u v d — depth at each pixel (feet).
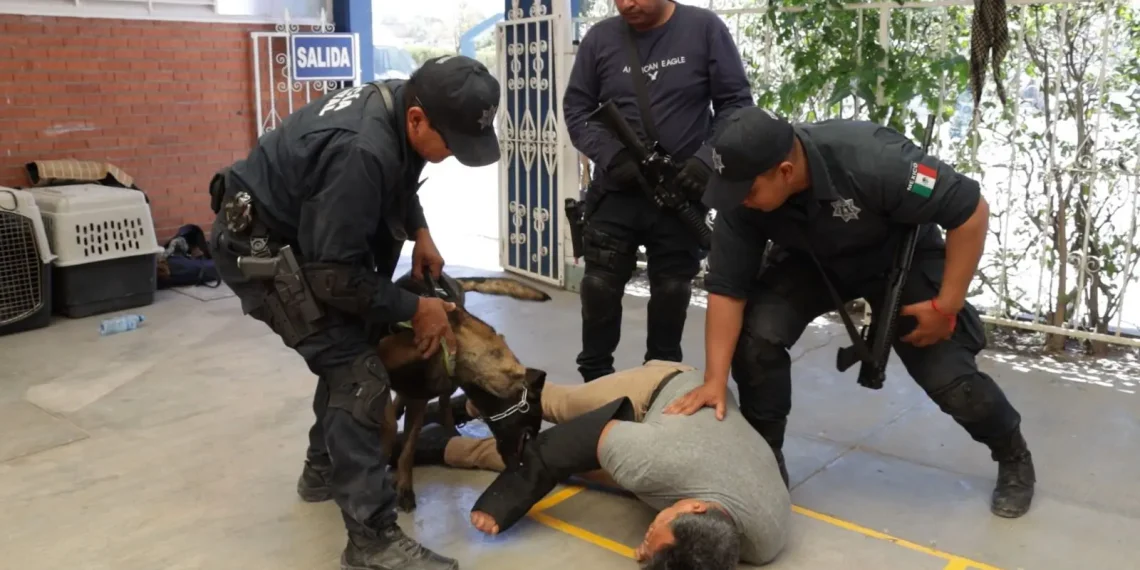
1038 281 15.33
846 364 9.38
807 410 12.63
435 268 9.97
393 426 9.87
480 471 10.81
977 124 13.67
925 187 8.29
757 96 17.30
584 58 11.59
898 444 11.50
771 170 8.12
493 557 8.96
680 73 10.92
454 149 7.89
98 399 13.28
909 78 14.96
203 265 20.02
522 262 20.67
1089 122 14.47
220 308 18.22
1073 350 15.31
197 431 12.09
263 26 22.58
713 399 9.16
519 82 19.92
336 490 8.35
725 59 10.91
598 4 19.35
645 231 11.37
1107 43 13.66
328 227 7.75
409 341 9.01
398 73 37.37
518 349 15.40
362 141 7.72
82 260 17.24
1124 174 14.21
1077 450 11.28
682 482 8.43
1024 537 9.24
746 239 9.19
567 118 11.74
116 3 19.85
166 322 17.26
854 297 9.73
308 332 8.18
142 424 12.35
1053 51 14.47
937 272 9.17
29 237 16.52
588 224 11.65
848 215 8.59
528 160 19.95
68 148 19.56
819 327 16.61
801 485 10.43
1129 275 14.73
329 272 7.80
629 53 11.09
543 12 19.03
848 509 9.86
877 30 15.51
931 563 8.79
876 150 8.38
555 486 10.14
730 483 8.34
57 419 12.53
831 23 15.57
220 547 9.21
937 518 9.64
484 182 35.94
